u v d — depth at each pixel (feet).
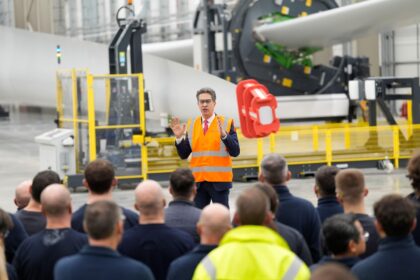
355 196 19.75
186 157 32.45
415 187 21.12
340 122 77.61
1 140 93.04
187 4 110.22
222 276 13.60
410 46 116.06
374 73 119.14
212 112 32.35
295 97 75.41
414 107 62.13
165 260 18.47
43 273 18.20
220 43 70.13
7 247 20.35
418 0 67.51
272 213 18.26
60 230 18.38
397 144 60.39
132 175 53.42
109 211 14.89
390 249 15.37
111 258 14.84
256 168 57.16
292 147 58.44
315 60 119.03
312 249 21.88
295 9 75.97
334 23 71.67
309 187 53.31
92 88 51.60
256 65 74.84
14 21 126.00
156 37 114.21
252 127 41.91
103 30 120.06
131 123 52.42
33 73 73.82
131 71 54.90
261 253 13.67
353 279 9.82
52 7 126.52
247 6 73.46
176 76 61.67
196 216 20.68
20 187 24.11
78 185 52.42
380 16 71.00
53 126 111.96
